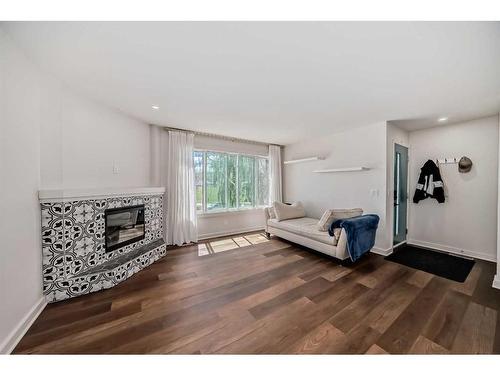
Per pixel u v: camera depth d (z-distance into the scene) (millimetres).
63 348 1402
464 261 3002
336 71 1845
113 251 2539
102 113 2699
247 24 1295
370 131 3492
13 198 1472
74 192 2100
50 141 2037
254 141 4871
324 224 3129
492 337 1504
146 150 3486
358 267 2801
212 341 1478
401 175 3715
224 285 2312
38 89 1811
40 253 1864
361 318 1734
